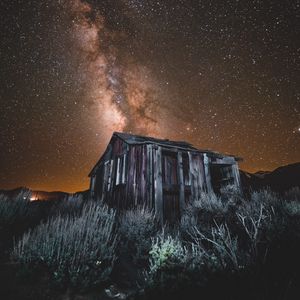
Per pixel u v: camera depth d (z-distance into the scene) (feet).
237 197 23.12
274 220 11.84
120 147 33.60
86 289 9.54
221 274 8.12
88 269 10.51
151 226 18.20
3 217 16.62
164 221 23.71
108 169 35.81
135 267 12.88
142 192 25.50
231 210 18.76
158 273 9.32
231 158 33.22
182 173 27.61
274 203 18.31
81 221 13.99
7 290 8.79
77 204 27.25
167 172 27.84
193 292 7.86
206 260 9.48
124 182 29.45
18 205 20.21
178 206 26.00
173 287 8.14
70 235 11.78
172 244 10.90
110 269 10.73
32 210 20.97
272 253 9.16
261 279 7.46
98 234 13.00
